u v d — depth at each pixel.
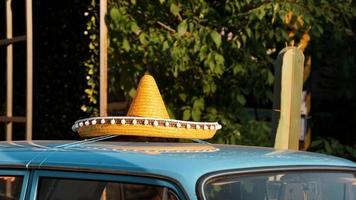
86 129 4.05
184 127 3.95
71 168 3.17
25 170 3.29
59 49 9.26
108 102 7.80
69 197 3.16
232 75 7.23
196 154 3.22
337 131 8.73
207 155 3.21
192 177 2.90
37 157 3.32
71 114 9.12
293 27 6.99
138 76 7.30
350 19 7.62
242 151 3.47
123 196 3.03
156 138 3.99
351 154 7.47
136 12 7.25
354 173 3.50
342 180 3.42
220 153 3.31
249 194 3.03
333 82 8.34
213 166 3.01
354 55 7.78
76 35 8.97
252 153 3.41
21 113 9.74
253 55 7.15
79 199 3.13
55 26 9.29
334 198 3.37
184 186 2.87
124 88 7.30
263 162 3.19
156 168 2.98
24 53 9.77
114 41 7.18
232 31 7.10
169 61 6.92
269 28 6.96
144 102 4.17
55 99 9.35
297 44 7.08
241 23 7.04
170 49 6.85
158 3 7.22
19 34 9.73
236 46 7.02
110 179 3.07
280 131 5.08
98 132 3.98
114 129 3.92
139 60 7.21
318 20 7.22
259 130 7.00
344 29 7.38
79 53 8.91
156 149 3.36
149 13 7.27
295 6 6.82
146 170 2.99
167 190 2.91
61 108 9.27
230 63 7.14
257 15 6.74
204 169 2.96
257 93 7.18
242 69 7.05
